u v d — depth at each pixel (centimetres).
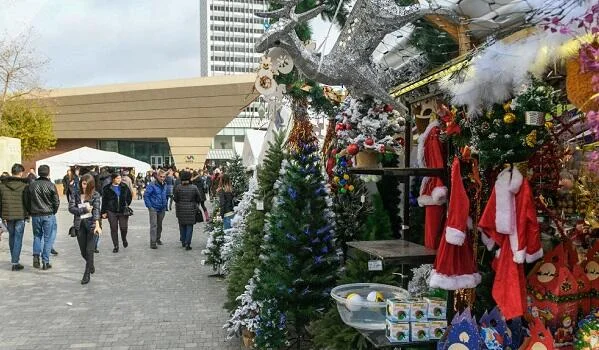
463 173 299
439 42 363
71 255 1027
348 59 365
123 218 1113
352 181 483
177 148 5269
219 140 6838
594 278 294
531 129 265
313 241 447
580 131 293
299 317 453
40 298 682
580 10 204
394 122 461
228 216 827
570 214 304
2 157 1836
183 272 857
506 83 255
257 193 580
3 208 861
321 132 614
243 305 505
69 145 5681
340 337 386
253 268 545
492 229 268
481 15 292
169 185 2103
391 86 405
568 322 282
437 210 338
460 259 280
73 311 620
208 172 2823
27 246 1166
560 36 219
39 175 888
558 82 280
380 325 343
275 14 355
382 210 454
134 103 5216
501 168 276
